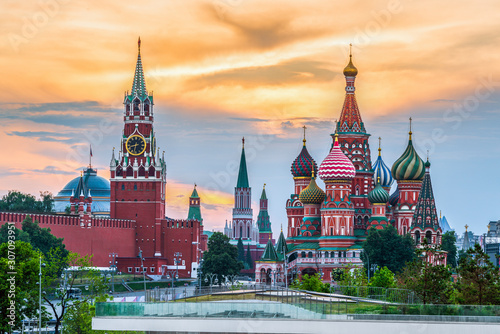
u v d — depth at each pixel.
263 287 132.75
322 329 105.88
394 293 130.50
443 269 158.75
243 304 106.62
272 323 106.25
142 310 107.56
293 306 106.75
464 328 105.50
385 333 105.94
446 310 106.12
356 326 106.00
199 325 106.81
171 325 106.94
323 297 125.69
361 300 121.31
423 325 105.75
